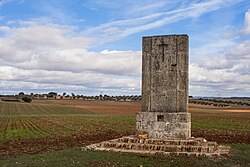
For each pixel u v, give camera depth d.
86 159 19.69
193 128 53.91
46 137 40.56
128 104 161.12
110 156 20.45
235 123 66.50
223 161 19.38
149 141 23.47
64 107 139.25
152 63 25.38
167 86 24.92
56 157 20.52
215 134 42.94
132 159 19.67
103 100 189.50
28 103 157.12
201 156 20.45
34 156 21.42
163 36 25.12
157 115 24.34
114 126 58.81
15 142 35.12
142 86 25.64
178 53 24.75
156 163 18.73
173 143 22.94
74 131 49.03
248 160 20.02
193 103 176.25
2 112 112.69
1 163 19.27
